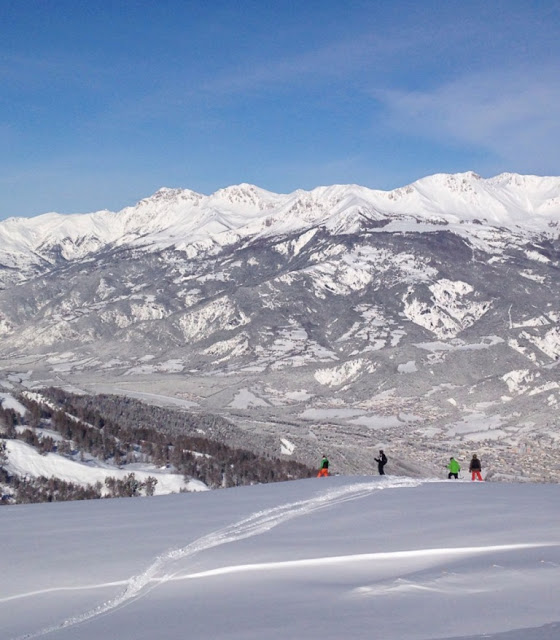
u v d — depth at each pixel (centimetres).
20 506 3100
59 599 1628
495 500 2867
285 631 1337
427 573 1722
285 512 2648
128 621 1448
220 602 1546
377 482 3659
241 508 2783
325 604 1503
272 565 1833
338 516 2523
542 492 3159
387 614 1421
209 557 1928
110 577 1780
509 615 1395
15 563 1934
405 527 2291
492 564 1788
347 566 1822
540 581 1625
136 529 2375
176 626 1401
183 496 3275
